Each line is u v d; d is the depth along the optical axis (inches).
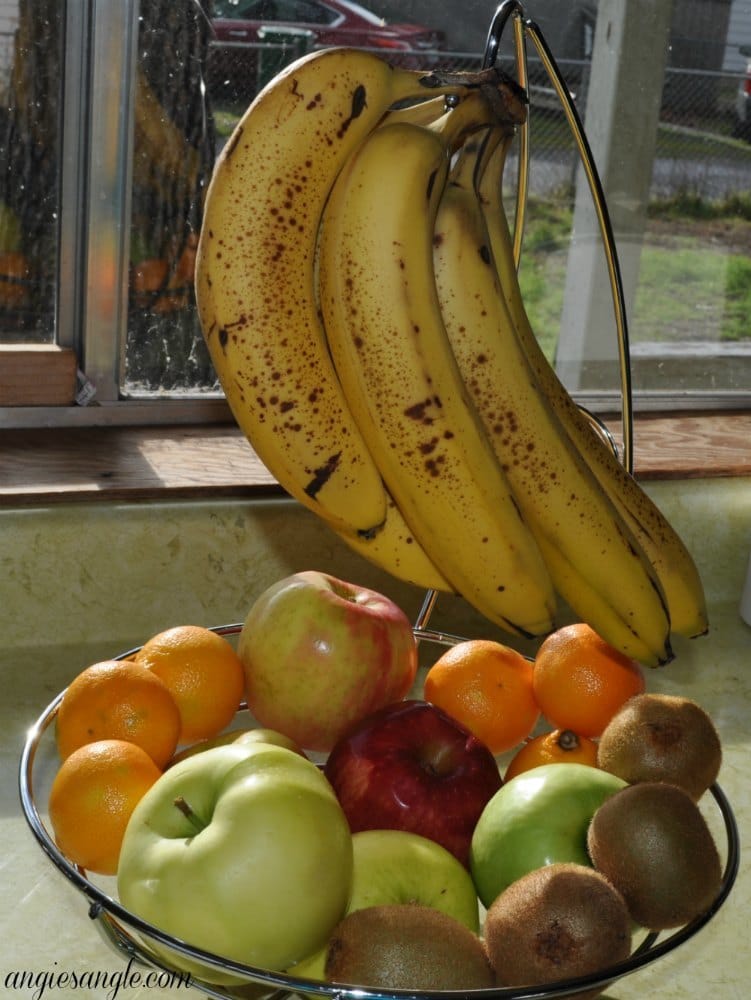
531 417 23.1
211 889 19.8
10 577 38.4
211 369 48.5
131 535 39.5
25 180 43.6
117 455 43.2
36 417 45.6
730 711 39.4
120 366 46.8
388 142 21.4
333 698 28.1
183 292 47.0
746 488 47.6
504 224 24.6
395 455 21.8
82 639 39.7
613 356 54.6
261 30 44.8
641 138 51.4
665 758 24.5
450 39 47.5
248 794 20.6
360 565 42.8
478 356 22.8
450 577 23.7
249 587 41.6
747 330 55.7
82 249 44.9
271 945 20.1
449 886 23.0
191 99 44.6
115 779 23.7
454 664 29.4
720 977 26.6
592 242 52.7
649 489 46.4
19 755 32.8
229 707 28.5
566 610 46.3
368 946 19.9
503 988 19.3
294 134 20.8
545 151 50.5
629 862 21.3
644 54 50.1
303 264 21.5
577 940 19.6
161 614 40.6
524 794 23.6
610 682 28.2
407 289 21.0
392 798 25.1
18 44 41.9
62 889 27.7
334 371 22.7
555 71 28.1
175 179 45.3
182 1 43.1
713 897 21.8
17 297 44.9
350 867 21.2
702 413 55.6
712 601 48.0
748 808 33.0
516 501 22.7
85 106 43.0
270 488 40.9
